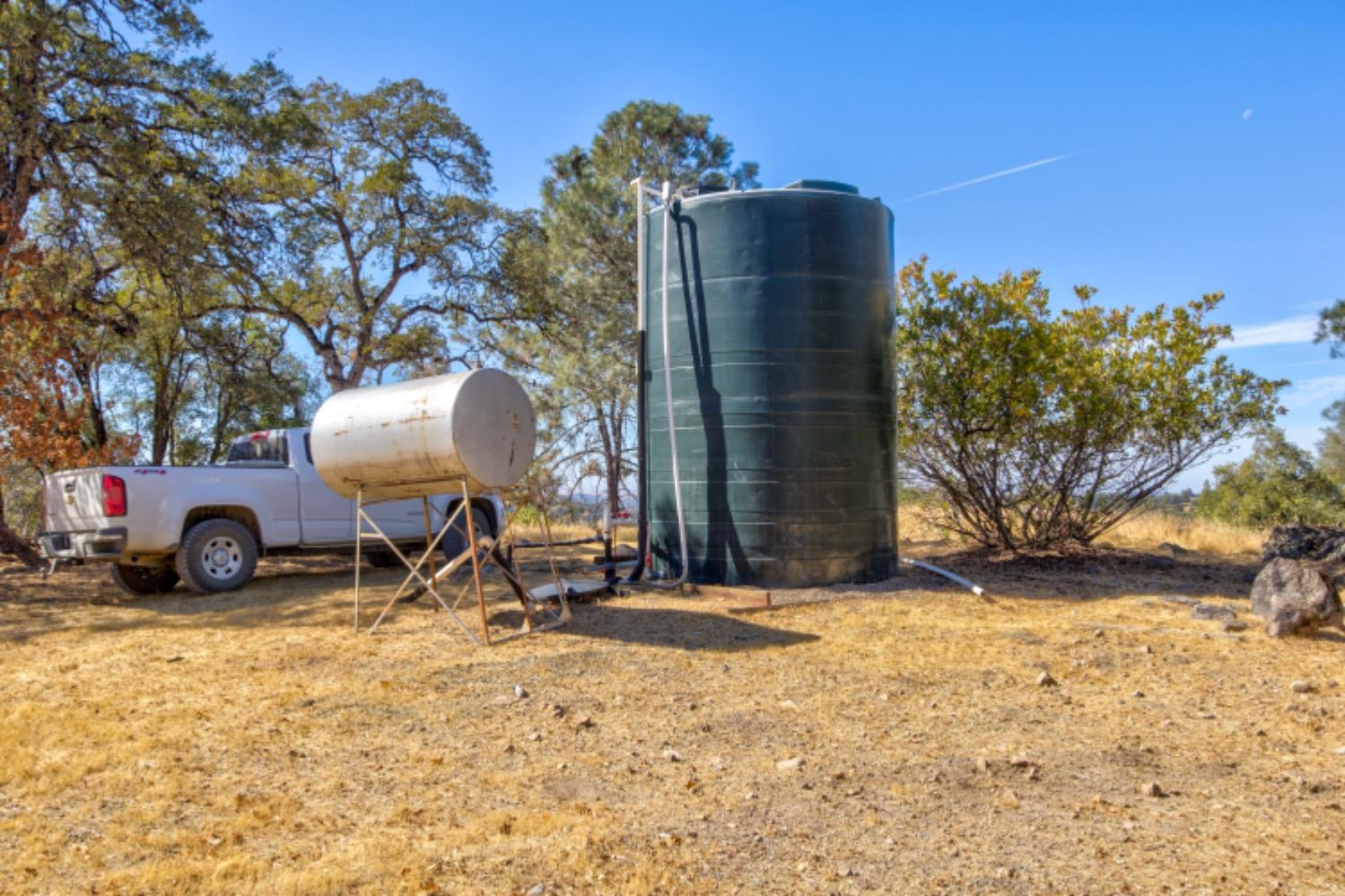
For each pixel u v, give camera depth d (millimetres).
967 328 11133
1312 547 11461
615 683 5902
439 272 23766
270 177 20078
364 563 12391
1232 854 3490
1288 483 19719
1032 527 12469
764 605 8297
